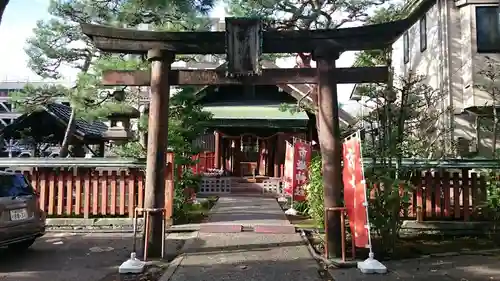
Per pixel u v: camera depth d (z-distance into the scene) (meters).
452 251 8.21
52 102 17.50
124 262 7.06
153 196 7.71
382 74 7.75
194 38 7.84
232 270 6.71
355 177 7.07
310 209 11.35
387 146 8.73
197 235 9.54
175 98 12.02
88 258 7.86
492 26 14.25
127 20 12.40
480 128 14.34
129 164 10.93
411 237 9.66
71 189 11.05
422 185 10.15
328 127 7.64
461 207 10.09
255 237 9.30
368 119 11.91
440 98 13.92
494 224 9.27
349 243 8.29
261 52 7.73
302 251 8.04
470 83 14.06
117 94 13.09
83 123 22.62
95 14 13.03
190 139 12.66
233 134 21.44
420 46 17.20
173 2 7.79
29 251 8.45
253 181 20.52
